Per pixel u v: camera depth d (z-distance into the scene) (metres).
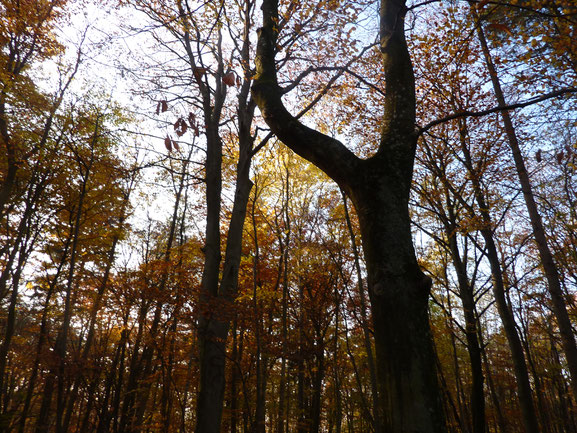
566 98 8.23
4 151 13.67
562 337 8.71
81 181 15.24
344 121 11.36
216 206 8.10
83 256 15.86
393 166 2.83
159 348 10.31
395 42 3.56
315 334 16.20
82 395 11.88
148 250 18.98
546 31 7.94
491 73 10.05
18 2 12.06
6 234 15.05
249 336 11.58
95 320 14.13
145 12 8.65
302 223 16.25
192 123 3.78
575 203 14.33
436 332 14.54
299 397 15.17
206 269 7.53
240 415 13.52
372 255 2.62
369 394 18.86
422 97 11.03
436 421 2.09
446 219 10.20
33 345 13.59
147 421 12.70
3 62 12.80
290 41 7.75
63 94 14.49
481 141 10.43
